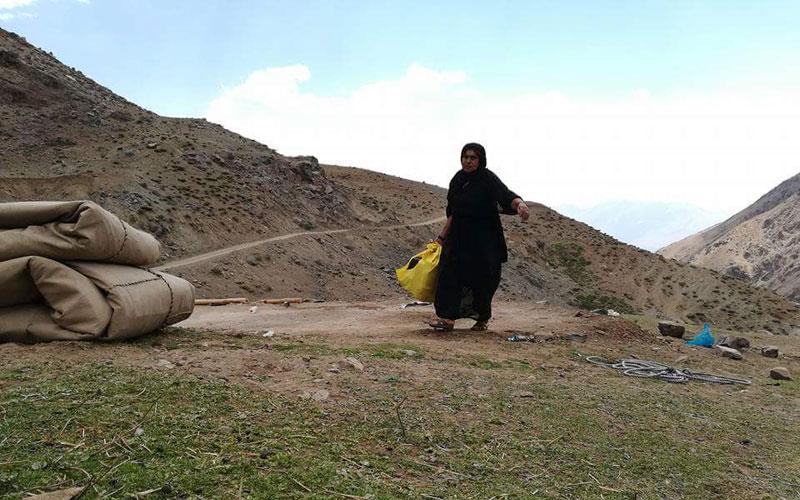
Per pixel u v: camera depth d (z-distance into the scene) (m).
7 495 2.51
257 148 62.88
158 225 38.25
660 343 12.09
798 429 6.09
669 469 4.30
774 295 86.75
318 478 3.10
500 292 64.12
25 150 44.53
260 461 3.19
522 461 3.98
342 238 53.28
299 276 41.16
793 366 11.51
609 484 3.83
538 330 10.85
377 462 3.56
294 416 4.10
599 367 8.26
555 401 5.60
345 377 5.38
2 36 58.31
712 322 78.50
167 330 7.28
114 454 3.03
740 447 5.14
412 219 74.81
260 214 48.19
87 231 5.73
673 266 92.06
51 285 5.55
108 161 45.19
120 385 4.17
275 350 6.44
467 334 9.55
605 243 96.44
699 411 6.23
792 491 4.22
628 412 5.67
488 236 9.39
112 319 5.79
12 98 50.31
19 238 5.56
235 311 16.98
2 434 3.14
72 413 3.53
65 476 2.75
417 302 18.33
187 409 3.84
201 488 2.79
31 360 4.76
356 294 42.34
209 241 40.50
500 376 6.41
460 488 3.38
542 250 89.44
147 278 6.57
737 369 10.45
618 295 82.62
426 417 4.57
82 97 55.06
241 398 4.28
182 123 61.12
